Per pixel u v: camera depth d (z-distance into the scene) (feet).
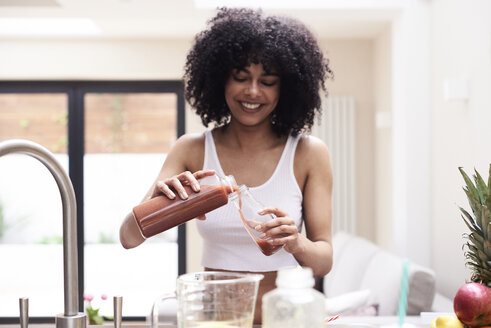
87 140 19.69
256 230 4.40
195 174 4.38
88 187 19.63
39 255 19.44
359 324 3.85
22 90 19.48
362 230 18.62
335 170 18.38
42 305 19.30
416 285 10.01
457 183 11.62
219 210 5.33
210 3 14.51
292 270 2.75
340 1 14.28
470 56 10.84
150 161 19.71
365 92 18.63
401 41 14.32
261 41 5.18
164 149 19.70
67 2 13.85
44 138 19.66
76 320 3.39
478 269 4.05
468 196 4.12
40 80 19.43
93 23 16.80
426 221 13.91
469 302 3.57
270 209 4.41
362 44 18.58
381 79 17.24
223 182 4.31
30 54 18.31
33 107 19.65
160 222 4.21
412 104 13.94
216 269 5.41
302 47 5.60
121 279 19.43
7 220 19.42
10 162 19.43
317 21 16.22
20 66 18.31
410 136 13.96
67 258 3.42
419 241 13.91
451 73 12.14
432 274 10.03
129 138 19.70
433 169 13.60
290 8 14.38
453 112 11.94
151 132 19.67
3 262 19.39
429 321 4.15
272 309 2.73
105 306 13.42
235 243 5.34
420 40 13.94
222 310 3.02
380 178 17.54
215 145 5.68
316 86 5.82
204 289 3.01
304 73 5.57
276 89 5.31
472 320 3.59
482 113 10.21
